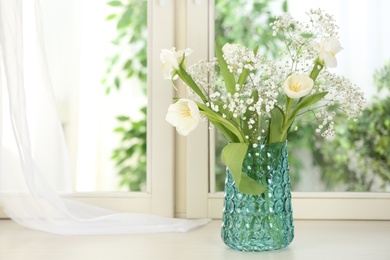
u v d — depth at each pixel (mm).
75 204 1551
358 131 1679
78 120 1712
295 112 1316
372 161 1676
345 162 1685
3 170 1501
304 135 1694
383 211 1644
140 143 1740
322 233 1503
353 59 1662
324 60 1272
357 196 1649
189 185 1659
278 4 1687
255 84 1312
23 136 1422
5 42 1413
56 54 1688
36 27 1472
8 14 1418
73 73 1702
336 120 1683
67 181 1537
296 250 1334
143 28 1727
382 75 1660
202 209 1660
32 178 1435
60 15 1691
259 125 1310
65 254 1311
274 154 1319
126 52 1726
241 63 1291
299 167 1696
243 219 1318
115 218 1541
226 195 1359
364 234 1486
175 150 1688
